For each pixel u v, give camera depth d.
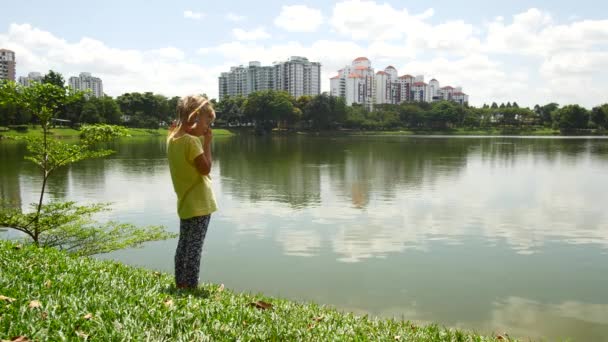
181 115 4.78
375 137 115.25
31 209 18.05
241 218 16.17
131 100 115.12
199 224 4.99
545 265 11.12
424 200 20.16
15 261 5.26
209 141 4.91
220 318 4.12
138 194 21.75
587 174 30.94
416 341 4.70
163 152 53.25
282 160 41.75
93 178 28.02
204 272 10.52
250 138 103.62
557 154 50.72
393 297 9.10
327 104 131.50
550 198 20.92
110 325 3.54
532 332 7.62
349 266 10.96
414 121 157.12
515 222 15.78
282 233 14.02
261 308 5.07
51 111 9.84
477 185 25.16
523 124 163.12
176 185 4.91
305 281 9.96
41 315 3.56
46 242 10.30
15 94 9.30
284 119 130.25
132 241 11.05
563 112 144.88
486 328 7.75
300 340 3.98
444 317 8.18
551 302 8.88
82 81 186.25
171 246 12.36
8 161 38.62
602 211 17.72
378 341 4.42
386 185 24.95
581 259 11.62
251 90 197.38
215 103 139.62
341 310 8.41
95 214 16.97
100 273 5.34
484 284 9.83
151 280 5.57
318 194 21.72
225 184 25.30
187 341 3.46
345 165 36.91
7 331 3.22
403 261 11.38
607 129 144.38
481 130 156.50
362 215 16.77
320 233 14.07
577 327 7.79
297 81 187.00
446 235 13.96
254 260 11.37
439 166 36.38
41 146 9.80
